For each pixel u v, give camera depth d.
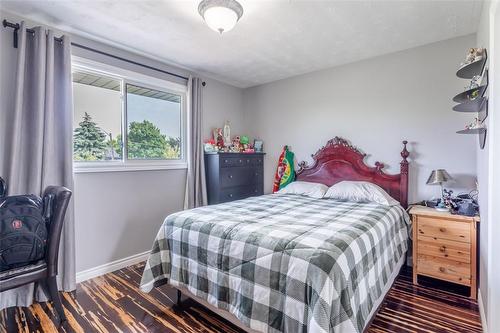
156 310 2.09
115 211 2.88
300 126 3.89
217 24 2.00
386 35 2.63
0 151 2.12
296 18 2.27
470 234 2.23
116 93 2.95
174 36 2.62
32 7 2.10
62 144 2.41
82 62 2.61
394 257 2.20
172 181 3.45
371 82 3.24
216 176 3.62
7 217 1.79
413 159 2.98
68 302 2.21
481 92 1.92
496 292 1.57
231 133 4.33
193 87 3.60
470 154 2.64
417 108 2.94
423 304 2.15
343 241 1.57
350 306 1.34
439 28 2.49
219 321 1.95
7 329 1.87
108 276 2.71
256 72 3.74
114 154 2.94
